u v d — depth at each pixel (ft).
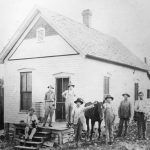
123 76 55.72
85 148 34.47
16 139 40.91
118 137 40.52
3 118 53.93
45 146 37.32
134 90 60.49
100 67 47.60
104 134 42.83
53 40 46.88
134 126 51.67
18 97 50.52
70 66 45.01
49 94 41.27
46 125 42.09
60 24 46.75
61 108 46.85
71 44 44.24
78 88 43.96
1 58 51.72
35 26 48.85
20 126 42.14
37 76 48.47
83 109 35.14
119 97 54.24
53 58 46.83
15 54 51.01
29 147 36.27
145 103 38.81
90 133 42.16
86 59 43.78
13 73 51.21
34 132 38.24
